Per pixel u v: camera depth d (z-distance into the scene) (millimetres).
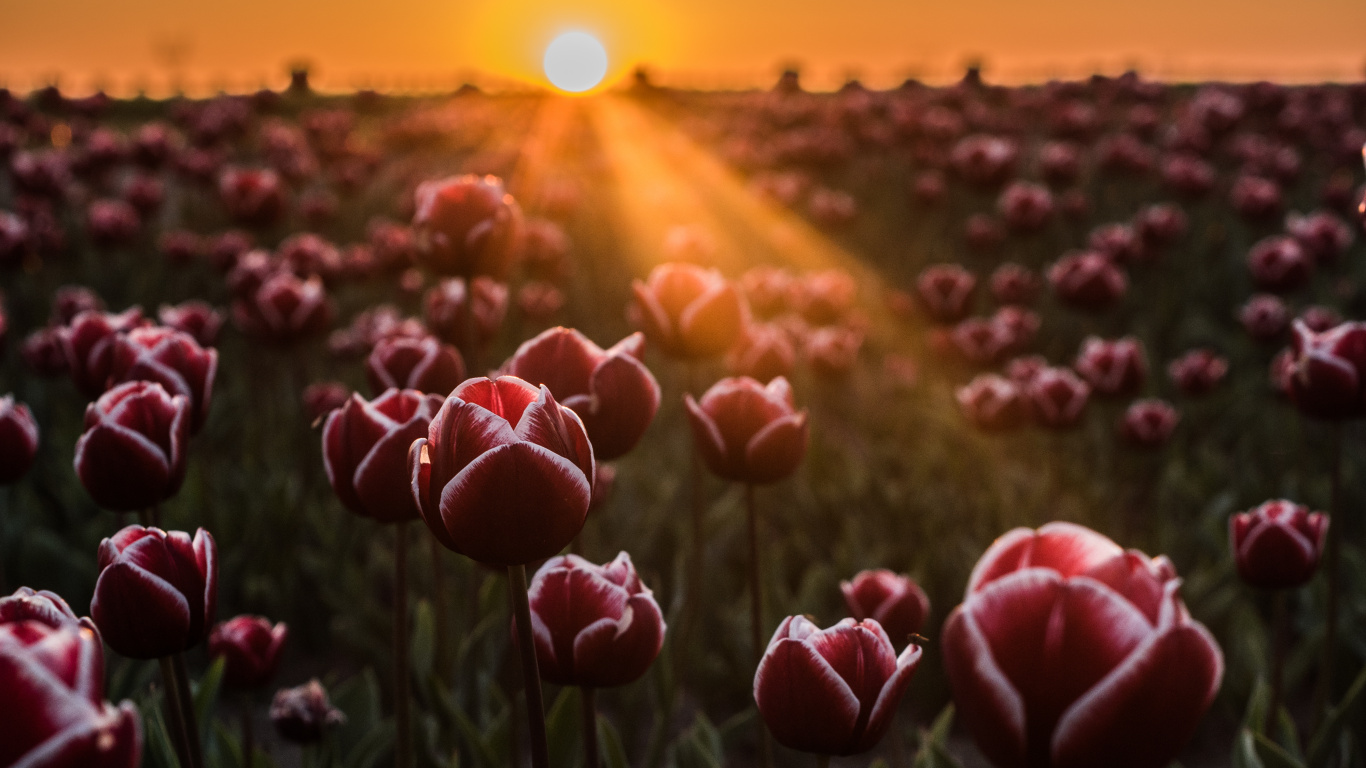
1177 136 13117
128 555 1490
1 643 778
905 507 4938
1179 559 4703
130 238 8258
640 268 11258
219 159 12531
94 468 1829
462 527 1178
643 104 29625
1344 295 8352
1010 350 5910
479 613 3236
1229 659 3957
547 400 1212
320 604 4527
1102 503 5207
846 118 16250
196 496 4465
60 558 3842
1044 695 1029
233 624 2551
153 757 2350
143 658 1549
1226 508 4801
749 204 14305
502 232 2729
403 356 2568
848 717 1309
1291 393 2672
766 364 3748
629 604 1584
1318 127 14047
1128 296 9164
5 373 5965
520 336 7578
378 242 8555
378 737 3020
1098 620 997
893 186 15703
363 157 13383
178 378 2191
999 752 1062
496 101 32844
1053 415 4766
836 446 5895
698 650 4062
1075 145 14742
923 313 6746
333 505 4879
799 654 1285
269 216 7191
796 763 3723
